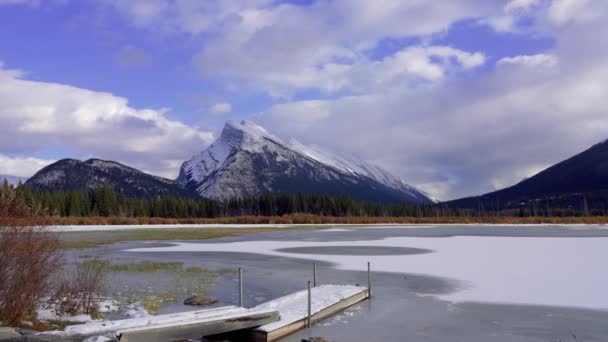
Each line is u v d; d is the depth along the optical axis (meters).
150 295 20.22
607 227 101.62
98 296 18.38
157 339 12.73
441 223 135.00
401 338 14.66
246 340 14.54
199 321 13.61
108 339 12.15
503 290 22.36
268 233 77.69
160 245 50.66
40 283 14.69
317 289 20.70
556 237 61.28
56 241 16.25
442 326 16.03
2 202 14.62
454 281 25.05
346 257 37.38
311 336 14.84
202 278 25.84
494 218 143.62
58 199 124.62
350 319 17.02
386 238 61.94
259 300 19.97
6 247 13.52
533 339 14.60
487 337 14.79
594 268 29.20
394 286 23.64
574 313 17.84
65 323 14.37
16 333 12.39
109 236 67.31
